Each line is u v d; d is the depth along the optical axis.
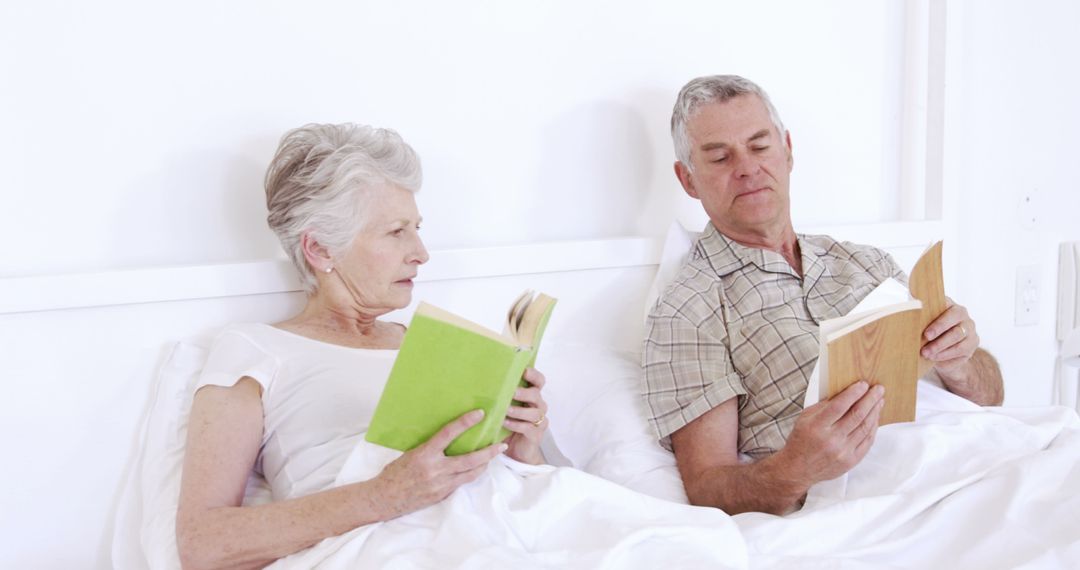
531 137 1.72
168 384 1.37
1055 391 2.24
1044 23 2.14
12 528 1.35
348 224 1.36
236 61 1.51
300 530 1.13
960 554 1.13
